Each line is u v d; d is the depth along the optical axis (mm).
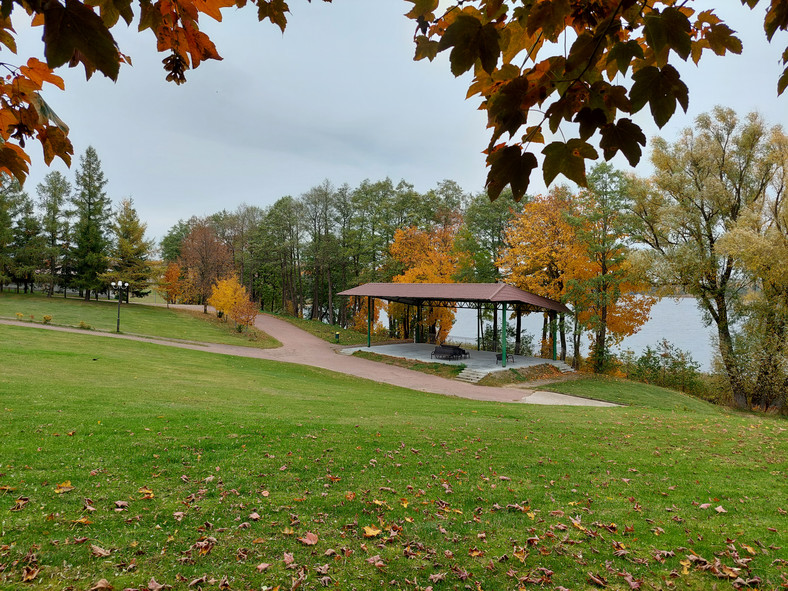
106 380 13242
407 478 6754
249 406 11422
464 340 42250
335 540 4785
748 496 6555
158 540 4492
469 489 6453
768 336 19719
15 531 4387
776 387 19797
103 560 4086
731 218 21422
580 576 4297
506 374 23672
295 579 3996
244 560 4293
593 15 1136
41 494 5188
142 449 6980
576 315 25312
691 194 21062
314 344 35000
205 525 4871
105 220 48500
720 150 21141
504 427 10781
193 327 37875
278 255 51875
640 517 5719
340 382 21078
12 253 46531
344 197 46969
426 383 22203
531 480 7008
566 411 14188
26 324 27641
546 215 26641
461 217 39688
